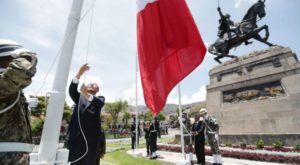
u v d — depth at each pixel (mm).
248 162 9500
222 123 15281
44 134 2924
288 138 11867
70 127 4316
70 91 4141
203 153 9328
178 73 4199
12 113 1716
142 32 4832
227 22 16688
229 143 14000
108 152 14695
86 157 4102
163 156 11758
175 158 10938
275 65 13562
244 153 10453
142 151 14750
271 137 12414
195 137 9508
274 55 13742
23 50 1739
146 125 12805
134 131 16469
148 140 12531
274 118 12906
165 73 4371
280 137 12117
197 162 9609
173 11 4406
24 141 1751
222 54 16734
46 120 2961
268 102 13328
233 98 15164
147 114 43688
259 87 14000
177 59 4266
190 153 9641
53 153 2902
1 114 1662
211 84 16797
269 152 10727
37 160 2852
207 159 10477
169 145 15172
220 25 17094
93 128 4254
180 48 4270
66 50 3188
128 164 9422
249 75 14562
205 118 9234
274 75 13438
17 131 1714
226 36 16828
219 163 8648
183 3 4359
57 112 2994
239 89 14930
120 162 9977
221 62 17156
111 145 22281
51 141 2912
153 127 11422
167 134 43531
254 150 11500
